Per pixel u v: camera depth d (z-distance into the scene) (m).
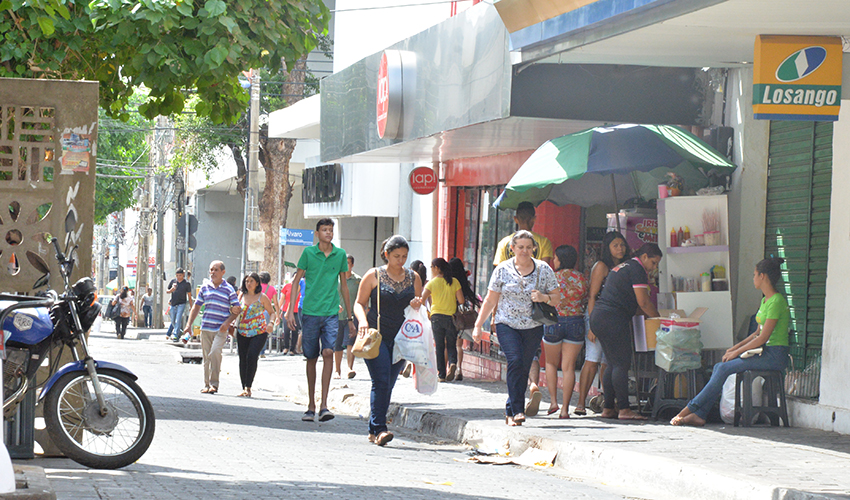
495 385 22.59
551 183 17.14
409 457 13.50
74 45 14.52
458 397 19.97
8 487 7.10
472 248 27.97
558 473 12.91
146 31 15.61
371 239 42.03
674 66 17.34
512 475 12.29
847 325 14.95
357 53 39.81
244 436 14.77
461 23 20.72
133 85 16.94
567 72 18.28
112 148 73.88
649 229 18.64
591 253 22.75
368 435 15.51
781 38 12.99
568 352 16.53
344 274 17.80
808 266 16.08
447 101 21.36
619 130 17.50
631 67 18.38
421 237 33.47
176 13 15.38
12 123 11.96
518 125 19.91
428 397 19.95
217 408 19.41
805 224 16.22
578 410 16.77
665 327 15.95
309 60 52.19
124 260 116.75
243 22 16.16
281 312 36.94
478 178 27.22
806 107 13.02
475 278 27.56
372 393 14.80
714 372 15.20
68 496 8.59
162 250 70.19
